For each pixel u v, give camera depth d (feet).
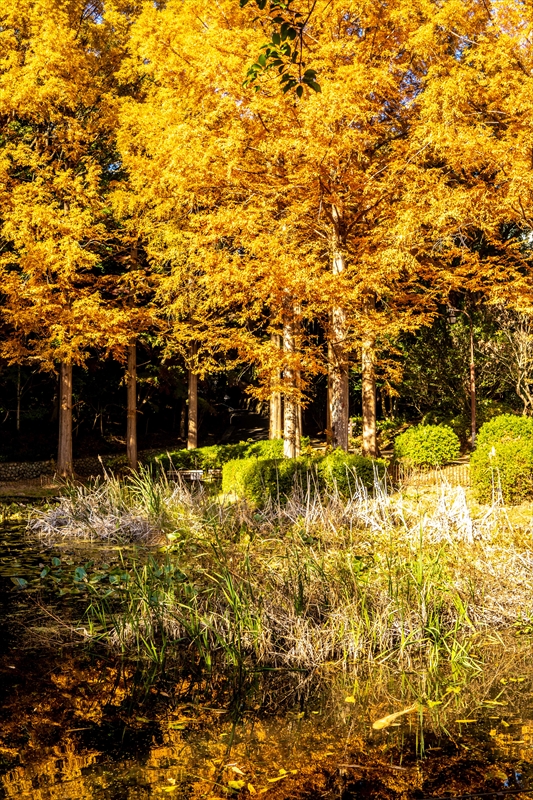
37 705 12.52
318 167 34.35
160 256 50.57
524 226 42.11
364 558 20.44
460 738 11.11
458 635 16.40
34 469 65.05
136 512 31.71
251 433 90.33
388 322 40.01
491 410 60.59
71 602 19.40
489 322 59.36
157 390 85.20
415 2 37.91
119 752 10.66
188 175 35.94
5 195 50.19
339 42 32.96
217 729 11.55
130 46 52.75
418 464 50.37
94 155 58.29
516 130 39.22
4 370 69.46
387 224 38.65
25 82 49.16
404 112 40.27
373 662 14.96
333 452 38.29
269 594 17.07
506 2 38.01
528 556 20.03
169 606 16.76
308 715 12.17
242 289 37.32
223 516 29.48
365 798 9.14
